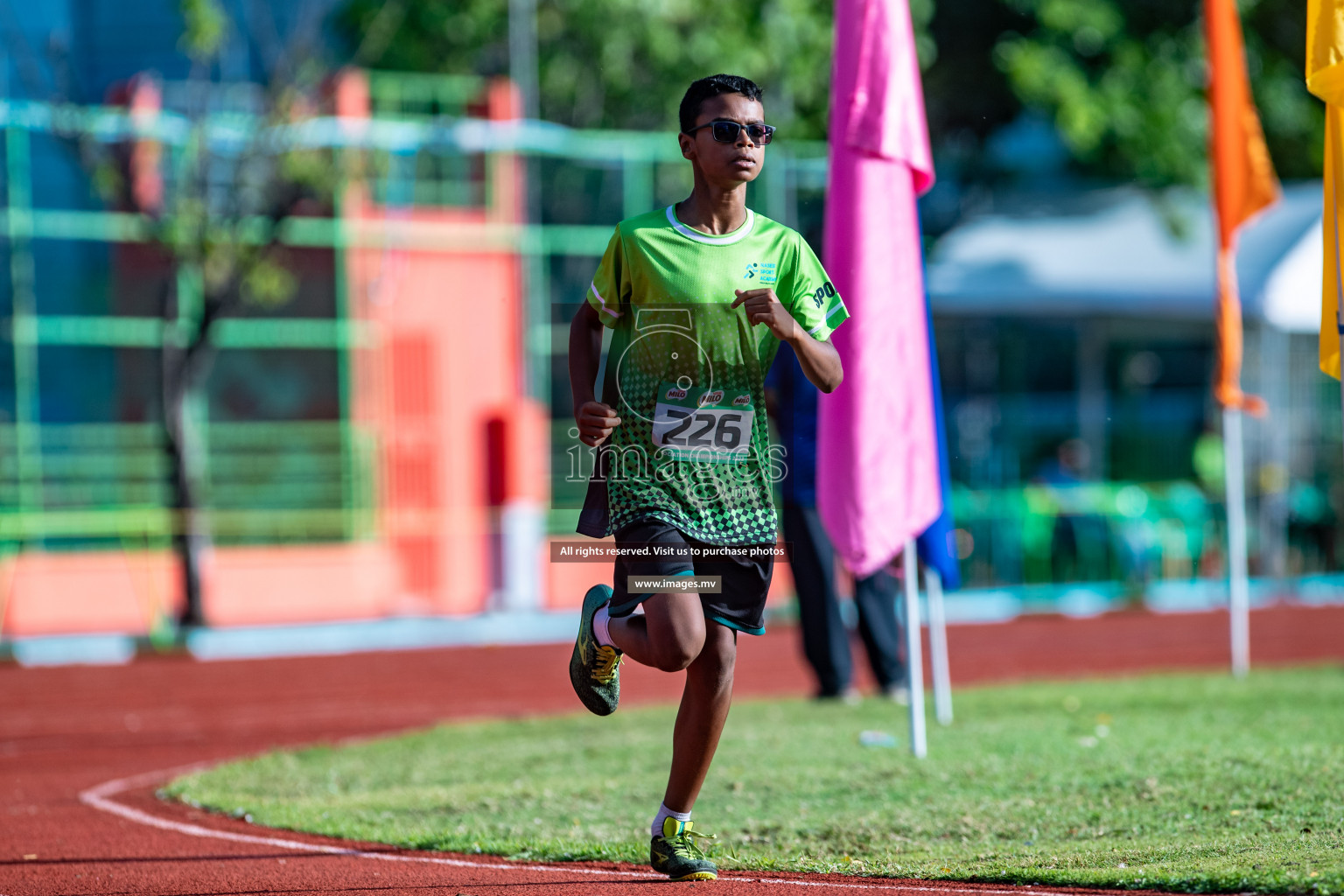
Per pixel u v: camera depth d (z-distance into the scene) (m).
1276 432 72.25
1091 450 77.62
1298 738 26.42
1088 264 73.00
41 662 54.88
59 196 80.94
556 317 71.44
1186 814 20.16
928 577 31.88
